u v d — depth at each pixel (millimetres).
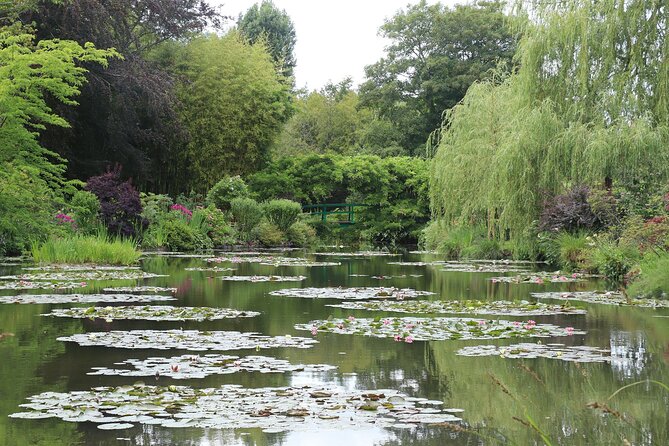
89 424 4199
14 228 18203
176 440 3930
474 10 45500
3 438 3945
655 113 16281
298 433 4070
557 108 17062
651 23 16312
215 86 33469
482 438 4031
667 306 9820
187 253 23328
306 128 52344
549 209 16891
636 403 4805
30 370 5559
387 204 35688
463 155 21391
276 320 8305
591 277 14602
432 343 6891
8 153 18469
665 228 13453
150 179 31281
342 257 22281
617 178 16250
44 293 10828
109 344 6629
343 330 7539
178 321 8148
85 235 20844
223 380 5270
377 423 4234
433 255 23766
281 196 35156
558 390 5113
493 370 5723
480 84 22578
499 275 15242
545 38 17125
